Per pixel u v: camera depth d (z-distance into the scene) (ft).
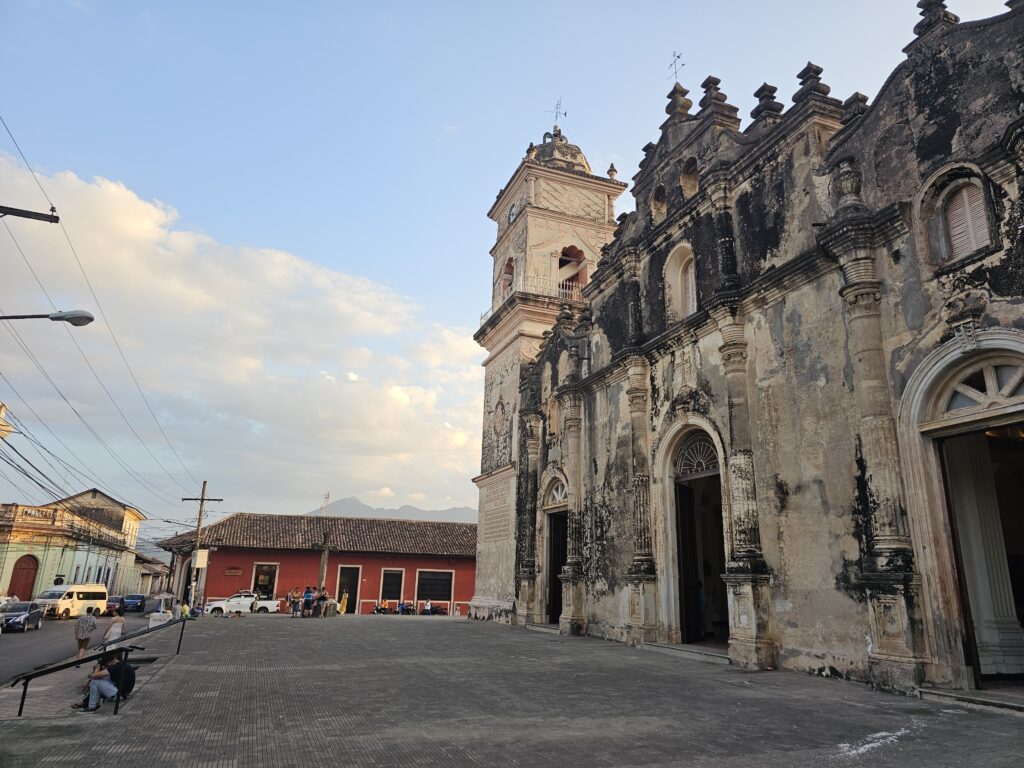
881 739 23.12
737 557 43.65
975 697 28.99
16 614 90.02
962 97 34.01
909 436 34.19
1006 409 30.58
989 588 35.68
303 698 29.60
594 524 65.21
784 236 45.27
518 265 99.86
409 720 25.26
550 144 106.83
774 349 44.27
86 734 22.90
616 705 28.78
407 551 141.08
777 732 24.08
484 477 97.86
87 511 200.54
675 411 54.24
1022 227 30.12
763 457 43.96
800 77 45.88
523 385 87.15
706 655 45.27
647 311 60.95
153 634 61.00
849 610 36.60
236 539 133.80
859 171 39.19
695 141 57.93
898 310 35.63
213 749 20.98
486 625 79.15
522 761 19.97
